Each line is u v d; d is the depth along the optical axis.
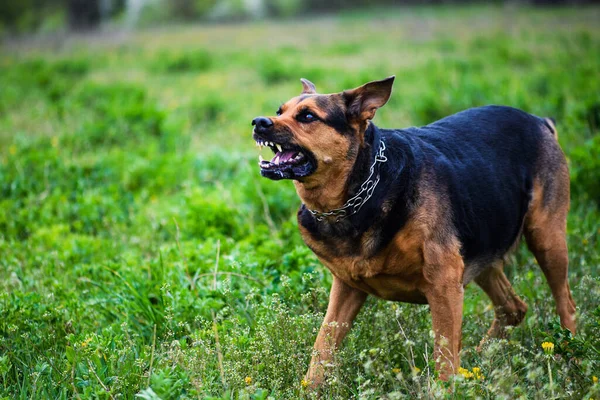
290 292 4.43
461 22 25.86
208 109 10.97
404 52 17.48
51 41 25.66
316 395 3.65
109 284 4.84
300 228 3.94
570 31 19.33
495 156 4.23
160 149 8.70
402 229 3.66
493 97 9.10
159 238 6.02
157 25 35.56
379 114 9.89
